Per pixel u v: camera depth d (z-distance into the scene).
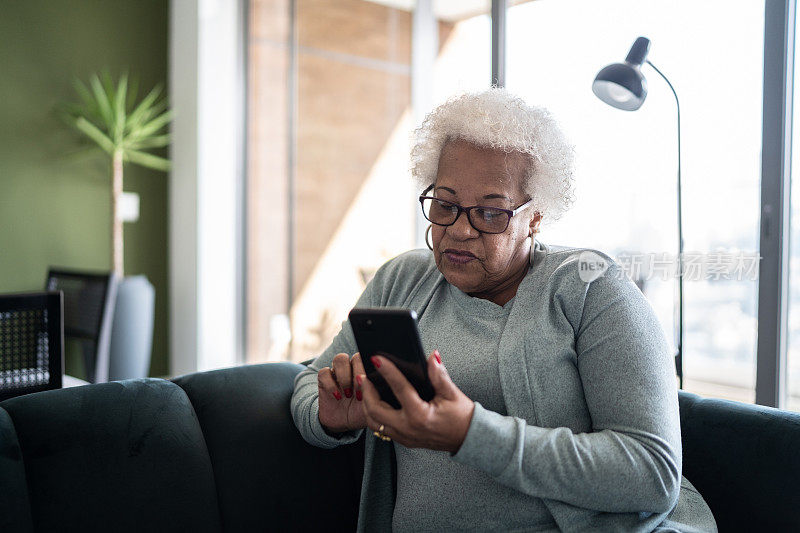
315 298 4.11
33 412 1.00
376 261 4.05
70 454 0.99
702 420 1.16
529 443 0.89
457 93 1.13
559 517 0.95
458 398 0.86
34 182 4.14
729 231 1.97
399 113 3.90
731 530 1.07
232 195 4.24
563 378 1.01
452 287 1.14
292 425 1.22
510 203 1.03
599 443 0.91
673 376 0.99
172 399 1.14
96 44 4.30
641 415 0.93
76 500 0.97
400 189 3.97
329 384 1.06
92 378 2.77
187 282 4.23
